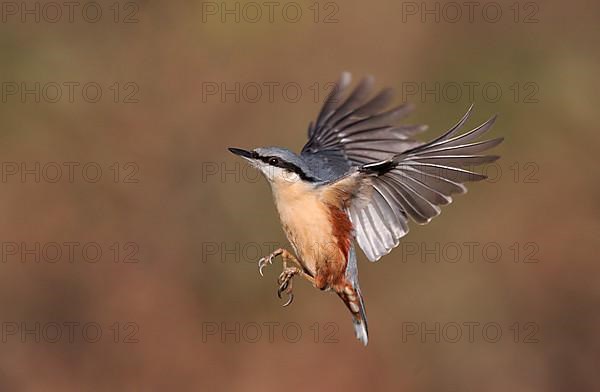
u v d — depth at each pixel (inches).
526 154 562.9
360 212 315.6
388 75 574.9
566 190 553.9
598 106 569.6
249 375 512.4
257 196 534.3
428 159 287.3
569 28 590.9
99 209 532.7
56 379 503.8
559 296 532.7
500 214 546.9
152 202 534.9
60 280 519.2
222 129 550.0
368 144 363.6
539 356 525.3
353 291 320.5
